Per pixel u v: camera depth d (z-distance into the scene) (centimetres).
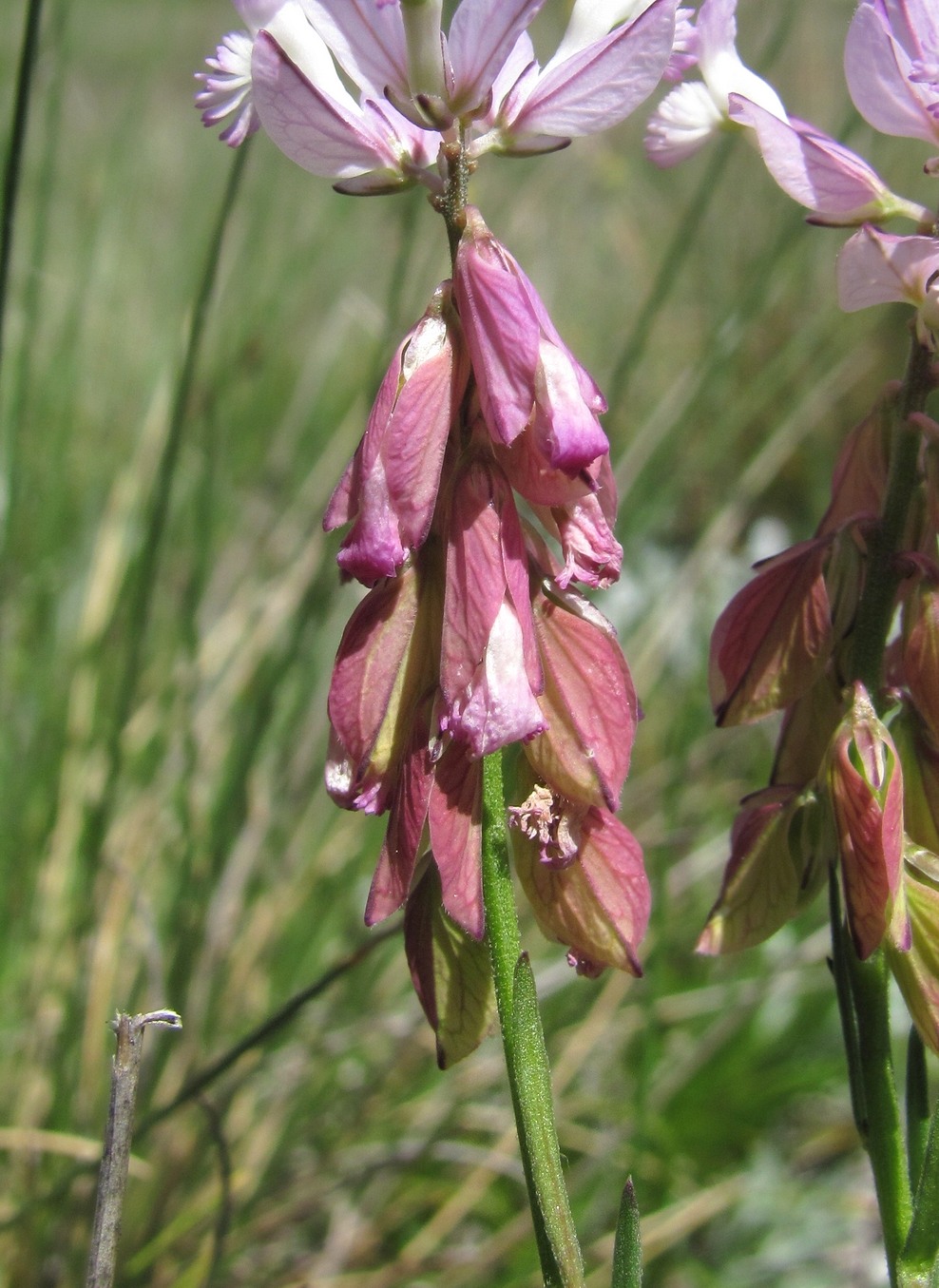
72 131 36
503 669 12
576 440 11
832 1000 26
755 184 40
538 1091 12
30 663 26
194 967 22
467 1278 21
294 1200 22
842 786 13
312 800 25
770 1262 23
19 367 24
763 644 13
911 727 13
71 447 29
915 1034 14
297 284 34
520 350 11
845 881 13
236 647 26
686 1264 22
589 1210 22
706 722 29
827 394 34
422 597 12
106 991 23
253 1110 23
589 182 42
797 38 42
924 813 13
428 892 13
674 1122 24
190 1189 21
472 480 12
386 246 36
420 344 12
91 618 26
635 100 12
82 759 24
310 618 22
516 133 12
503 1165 22
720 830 27
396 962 25
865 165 13
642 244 42
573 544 12
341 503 12
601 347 40
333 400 34
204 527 24
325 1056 23
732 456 36
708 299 38
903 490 13
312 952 24
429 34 12
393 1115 23
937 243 12
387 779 12
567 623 12
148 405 30
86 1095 22
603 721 12
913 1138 14
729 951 14
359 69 12
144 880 24
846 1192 23
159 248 36
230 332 30
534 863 13
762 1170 24
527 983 12
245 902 24
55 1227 20
